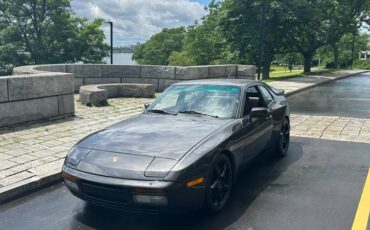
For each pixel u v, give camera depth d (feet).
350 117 35.50
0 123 25.66
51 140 22.93
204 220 12.87
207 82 18.34
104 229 12.32
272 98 20.38
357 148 23.02
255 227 12.37
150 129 14.29
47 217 13.37
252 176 17.63
